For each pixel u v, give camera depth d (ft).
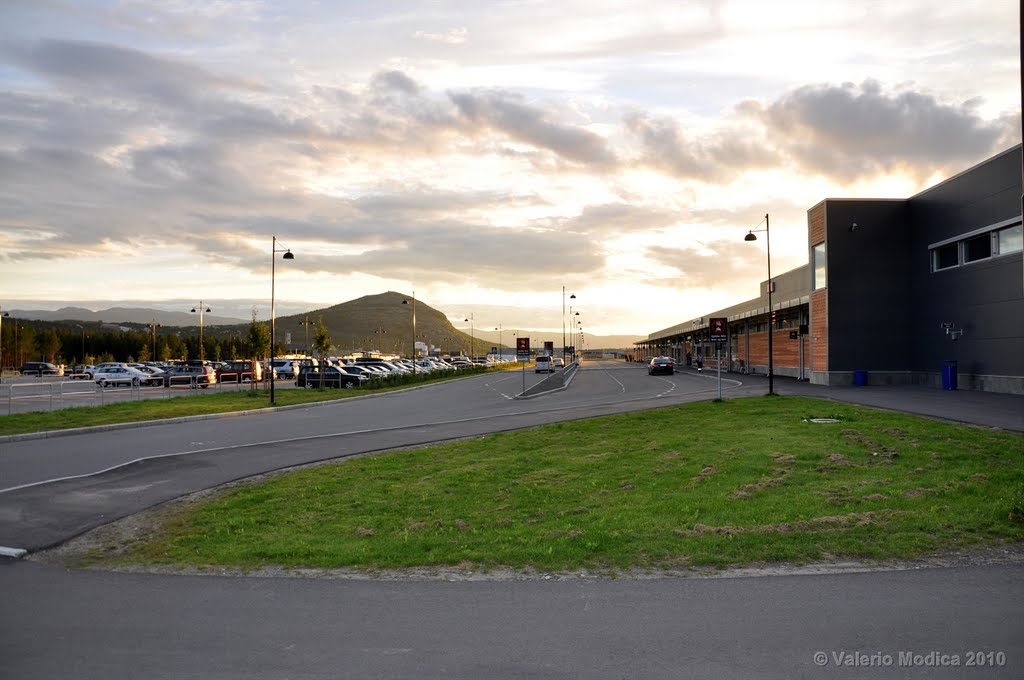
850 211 121.60
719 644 17.30
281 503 35.99
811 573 23.48
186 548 28.12
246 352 388.98
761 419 66.08
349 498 36.86
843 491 34.88
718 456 45.75
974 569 23.66
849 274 121.39
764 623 18.72
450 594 21.75
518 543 27.45
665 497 34.88
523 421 75.31
